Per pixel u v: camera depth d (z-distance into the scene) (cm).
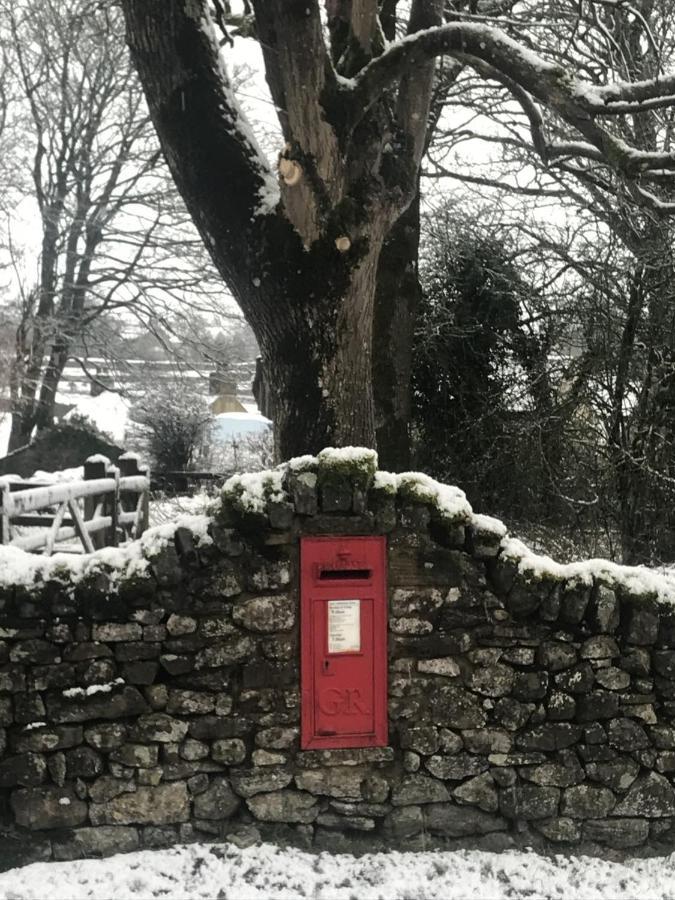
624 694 401
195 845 381
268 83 638
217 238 570
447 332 892
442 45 561
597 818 398
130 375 2116
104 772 378
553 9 1008
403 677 393
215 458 2050
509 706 396
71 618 374
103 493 828
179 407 1995
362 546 389
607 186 891
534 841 397
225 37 670
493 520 401
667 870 386
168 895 348
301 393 592
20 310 2098
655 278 802
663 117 968
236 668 385
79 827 375
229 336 2156
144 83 563
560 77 575
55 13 1709
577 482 867
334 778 389
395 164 598
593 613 397
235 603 384
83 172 2045
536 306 898
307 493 381
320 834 388
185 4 541
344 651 389
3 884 352
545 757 398
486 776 395
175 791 380
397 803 391
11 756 371
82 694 373
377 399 797
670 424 798
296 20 512
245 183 555
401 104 608
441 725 394
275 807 386
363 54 593
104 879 358
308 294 565
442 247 947
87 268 2089
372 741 391
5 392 2014
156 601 379
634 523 816
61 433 1550
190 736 382
